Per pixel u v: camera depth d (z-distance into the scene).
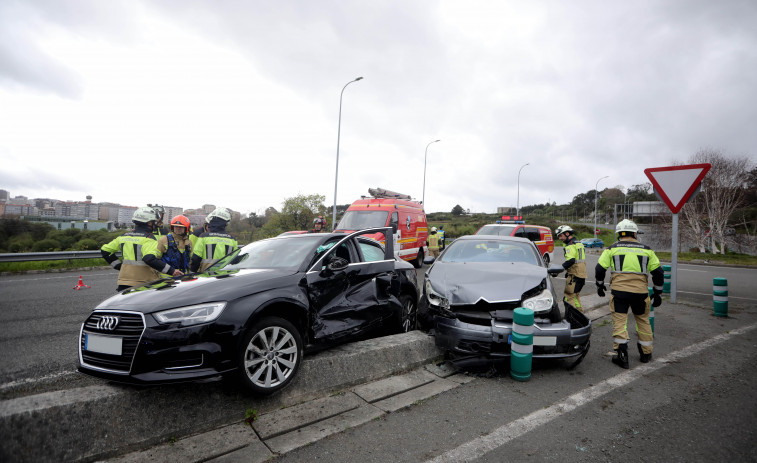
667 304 8.56
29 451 2.50
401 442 2.95
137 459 2.72
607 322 6.87
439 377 4.29
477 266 5.47
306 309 3.79
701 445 2.93
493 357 4.55
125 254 4.89
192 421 3.06
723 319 7.19
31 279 11.46
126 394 2.91
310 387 3.70
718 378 4.30
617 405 3.61
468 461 2.71
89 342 3.14
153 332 2.93
